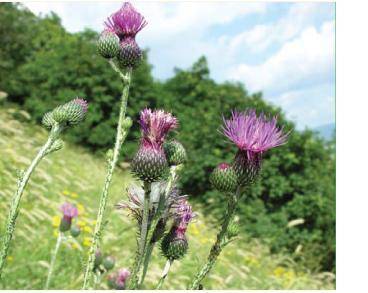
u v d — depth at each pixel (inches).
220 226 96.1
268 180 687.7
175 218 105.1
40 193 397.4
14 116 844.6
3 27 1043.9
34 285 263.7
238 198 96.5
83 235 346.9
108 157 112.0
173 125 100.3
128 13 123.6
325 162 748.6
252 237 631.8
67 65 911.7
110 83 910.4
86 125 877.8
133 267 96.1
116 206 102.2
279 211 692.7
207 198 681.0
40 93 921.5
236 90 892.6
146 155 94.2
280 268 498.6
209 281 350.3
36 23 1333.7
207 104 895.7
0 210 341.1
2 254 98.8
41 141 629.3
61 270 295.9
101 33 122.3
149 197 95.5
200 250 410.6
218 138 723.4
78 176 531.5
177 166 102.2
